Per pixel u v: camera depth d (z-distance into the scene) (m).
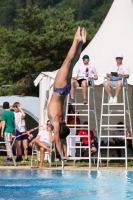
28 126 58.56
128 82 37.72
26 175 29.52
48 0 160.50
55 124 26.91
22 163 38.50
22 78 91.12
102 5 154.25
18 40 86.06
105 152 42.91
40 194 21.72
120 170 32.38
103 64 41.66
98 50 43.38
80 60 42.88
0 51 98.69
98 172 31.14
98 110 44.56
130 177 28.23
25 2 161.75
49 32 86.12
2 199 20.16
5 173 30.73
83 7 154.75
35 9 91.25
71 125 35.56
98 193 21.94
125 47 42.66
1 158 46.03
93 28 90.88
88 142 34.66
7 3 158.50
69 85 26.77
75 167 35.25
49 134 35.41
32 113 53.19
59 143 27.25
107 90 34.25
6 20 155.50
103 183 25.56
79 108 44.03
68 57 26.23
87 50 44.06
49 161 37.25
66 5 158.25
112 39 43.66
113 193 21.89
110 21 45.28
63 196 21.05
